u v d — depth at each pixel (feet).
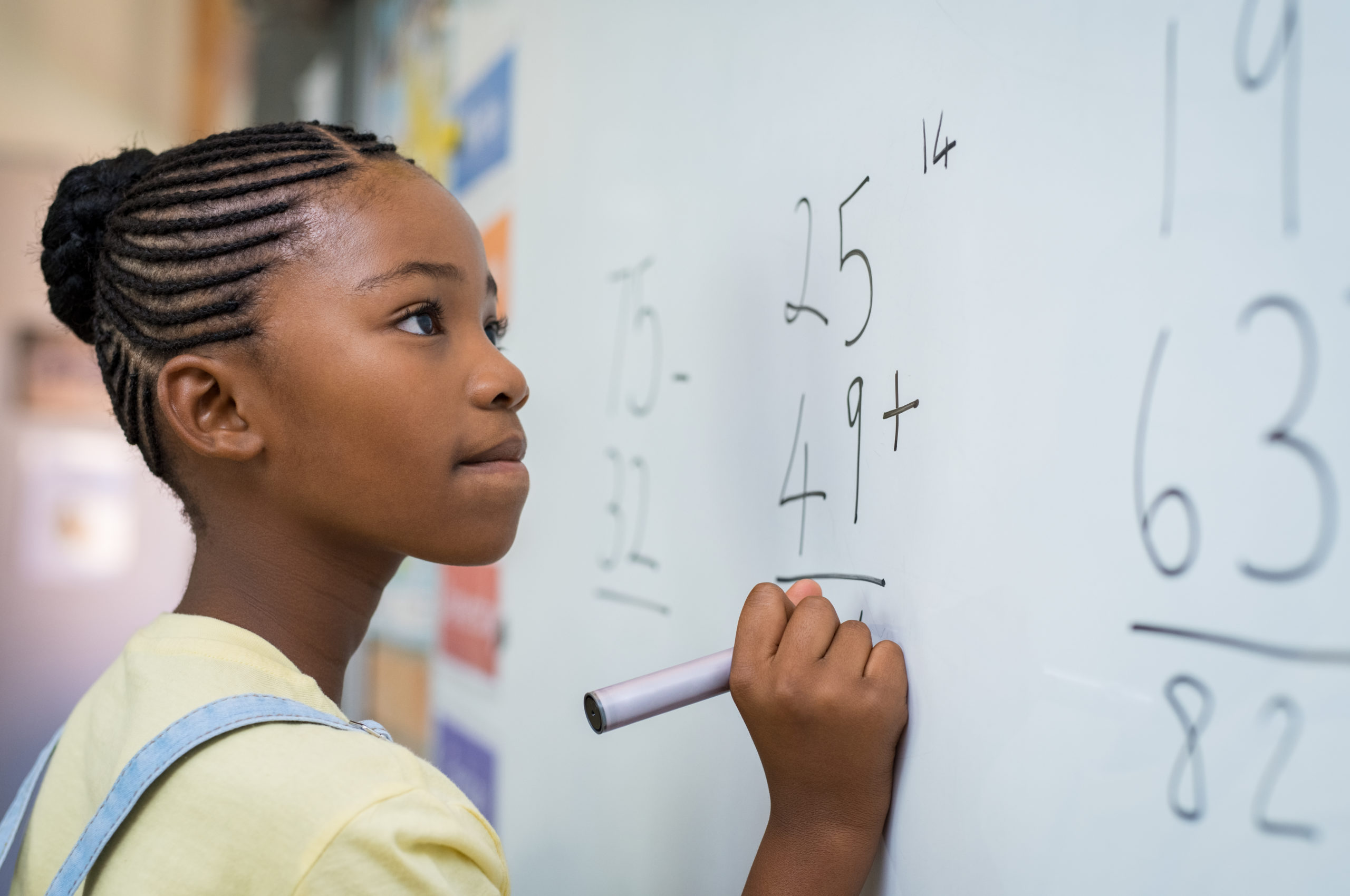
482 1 3.79
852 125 1.73
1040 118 1.29
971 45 1.42
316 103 6.27
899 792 1.54
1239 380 1.03
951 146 1.46
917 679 1.50
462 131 4.02
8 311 9.04
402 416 1.55
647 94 2.56
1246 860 1.01
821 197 1.82
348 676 5.38
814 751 1.49
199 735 1.40
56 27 7.31
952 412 1.44
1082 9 1.23
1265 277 1.01
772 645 1.54
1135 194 1.15
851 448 1.71
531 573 3.20
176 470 1.71
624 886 2.55
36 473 9.20
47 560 9.27
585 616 2.83
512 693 3.32
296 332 1.55
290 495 1.61
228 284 1.56
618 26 2.73
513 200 3.46
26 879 1.60
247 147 1.66
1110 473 1.17
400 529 1.60
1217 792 1.04
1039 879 1.25
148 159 1.85
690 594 2.27
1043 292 1.28
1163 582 1.10
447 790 1.49
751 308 2.07
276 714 1.44
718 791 2.14
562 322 3.05
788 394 1.92
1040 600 1.26
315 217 1.57
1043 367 1.27
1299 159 0.98
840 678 1.48
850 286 1.73
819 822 1.51
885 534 1.60
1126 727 1.14
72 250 1.77
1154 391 1.12
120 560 9.49
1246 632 1.01
